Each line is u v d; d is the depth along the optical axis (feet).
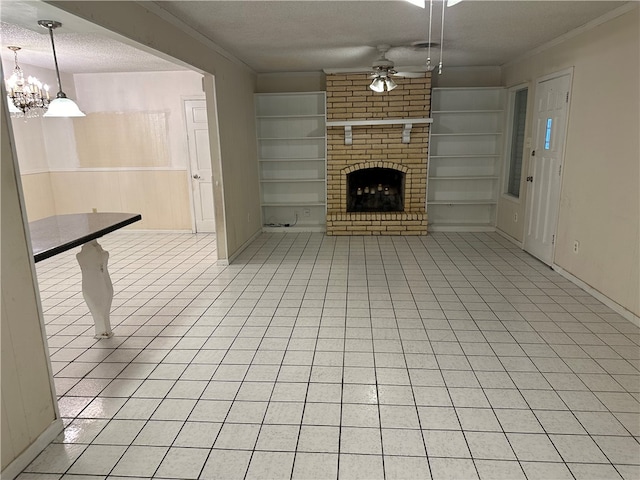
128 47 14.73
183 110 20.83
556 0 10.43
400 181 21.62
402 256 17.17
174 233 22.25
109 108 21.02
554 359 9.16
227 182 16.40
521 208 17.97
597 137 12.25
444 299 12.58
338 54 16.53
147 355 9.65
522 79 17.67
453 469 6.25
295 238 20.56
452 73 20.58
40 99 15.29
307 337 10.37
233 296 13.20
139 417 7.54
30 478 6.26
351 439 6.89
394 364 9.08
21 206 6.42
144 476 6.25
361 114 20.06
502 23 12.39
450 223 21.95
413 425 7.19
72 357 9.61
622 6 10.84
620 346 9.66
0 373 6.06
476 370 8.79
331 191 21.11
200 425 7.30
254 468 6.35
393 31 13.09
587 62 12.69
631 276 10.82
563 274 14.35
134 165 21.62
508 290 13.20
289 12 10.97
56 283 14.93
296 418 7.42
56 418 7.14
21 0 6.86
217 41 14.21
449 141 21.16
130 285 14.35
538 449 6.61
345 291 13.42
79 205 22.08
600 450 6.57
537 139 16.30
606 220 11.84
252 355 9.57
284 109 21.34
